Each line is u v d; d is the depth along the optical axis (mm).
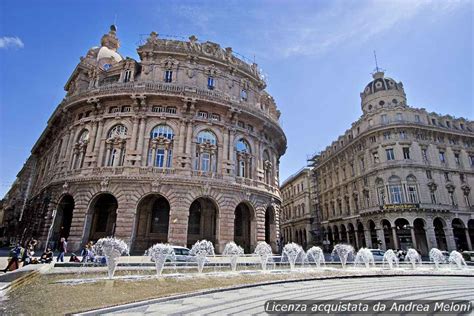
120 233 28453
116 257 16922
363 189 54344
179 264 22297
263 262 22578
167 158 32500
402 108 52594
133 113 33250
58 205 31344
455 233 48344
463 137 54188
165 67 36469
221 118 36000
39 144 48906
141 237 31688
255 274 19422
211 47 39719
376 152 52844
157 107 34188
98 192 30016
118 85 34219
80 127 34875
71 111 36594
